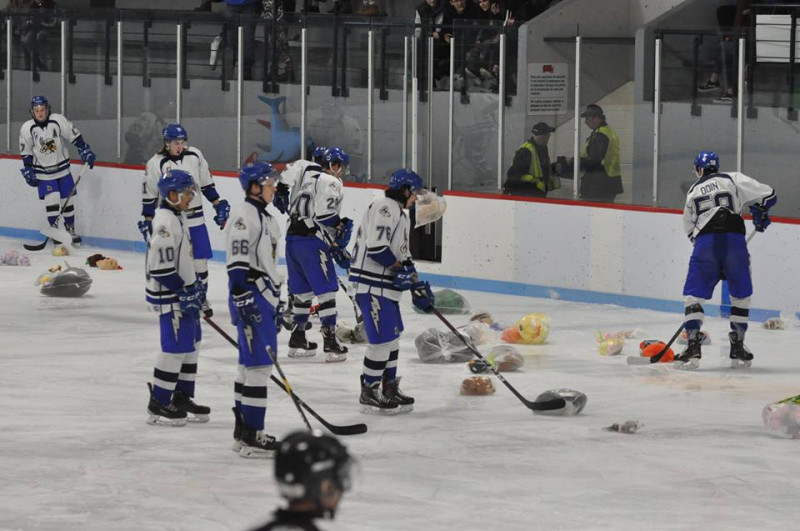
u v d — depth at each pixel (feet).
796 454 47.88
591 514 40.01
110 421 52.60
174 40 105.81
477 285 91.97
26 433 50.39
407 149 95.66
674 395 58.80
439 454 47.47
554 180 88.58
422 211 79.82
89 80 111.55
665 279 83.35
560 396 54.39
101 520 39.14
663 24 94.32
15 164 116.47
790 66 78.59
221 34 103.14
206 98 104.88
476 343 71.10
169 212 48.88
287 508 18.65
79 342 70.44
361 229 53.67
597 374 63.72
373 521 39.01
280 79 100.78
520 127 89.56
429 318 80.69
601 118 86.28
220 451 47.78
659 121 83.66
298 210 65.77
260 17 101.50
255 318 45.60
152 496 41.75
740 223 65.36
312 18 98.48
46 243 114.32
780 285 78.64
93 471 44.83
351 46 96.89
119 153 110.63
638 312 83.05
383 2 125.59
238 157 103.91
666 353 66.69
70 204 109.60
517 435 50.65
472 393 58.54
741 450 48.44
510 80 89.61
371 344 53.83
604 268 85.92
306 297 66.64
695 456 47.47
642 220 83.92
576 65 87.04
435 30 93.09
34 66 115.03
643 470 45.44
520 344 72.13
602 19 94.79
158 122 107.86
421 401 57.21
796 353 69.15
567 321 79.56
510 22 94.38
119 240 110.42
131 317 78.38
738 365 65.31
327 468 18.49
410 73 94.53
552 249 88.12
